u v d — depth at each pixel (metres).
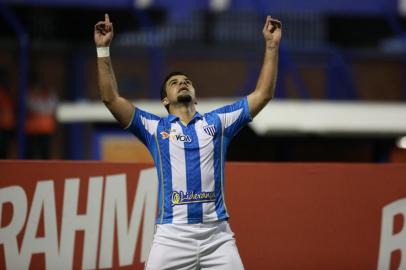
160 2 50.38
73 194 21.53
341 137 37.50
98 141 42.00
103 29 17.31
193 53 50.25
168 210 16.88
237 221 22.14
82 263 21.48
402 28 58.72
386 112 39.19
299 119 36.50
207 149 17.14
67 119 41.00
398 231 22.91
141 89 49.81
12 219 21.14
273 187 22.41
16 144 46.25
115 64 49.75
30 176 21.31
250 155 36.81
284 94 47.25
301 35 56.06
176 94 17.58
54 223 21.39
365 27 58.69
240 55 50.75
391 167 23.00
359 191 22.78
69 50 49.44
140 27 54.31
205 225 16.81
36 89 47.34
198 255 16.77
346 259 22.56
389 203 22.89
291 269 22.31
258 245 22.20
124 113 17.27
